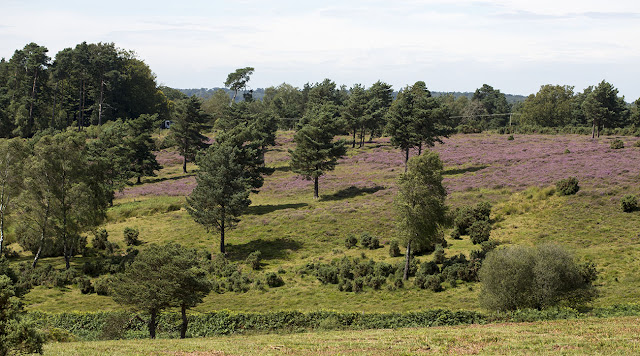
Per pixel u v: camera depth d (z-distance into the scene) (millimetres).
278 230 65062
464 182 78188
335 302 43156
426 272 46656
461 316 34062
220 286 48812
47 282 49969
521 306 34125
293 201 80375
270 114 111312
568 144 105062
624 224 52125
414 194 47750
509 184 72438
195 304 34500
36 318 39250
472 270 44594
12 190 56938
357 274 48125
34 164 54688
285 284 48438
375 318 35156
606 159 80500
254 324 36469
